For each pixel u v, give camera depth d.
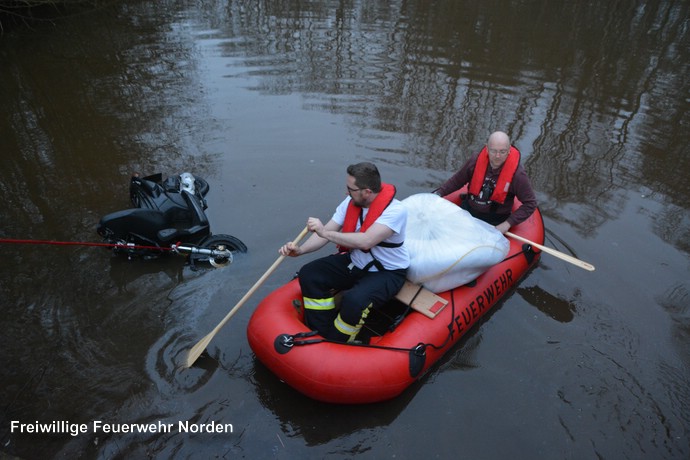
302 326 2.93
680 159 5.63
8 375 3.01
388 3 11.62
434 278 3.23
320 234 2.89
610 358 3.25
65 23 9.86
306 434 2.75
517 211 3.83
